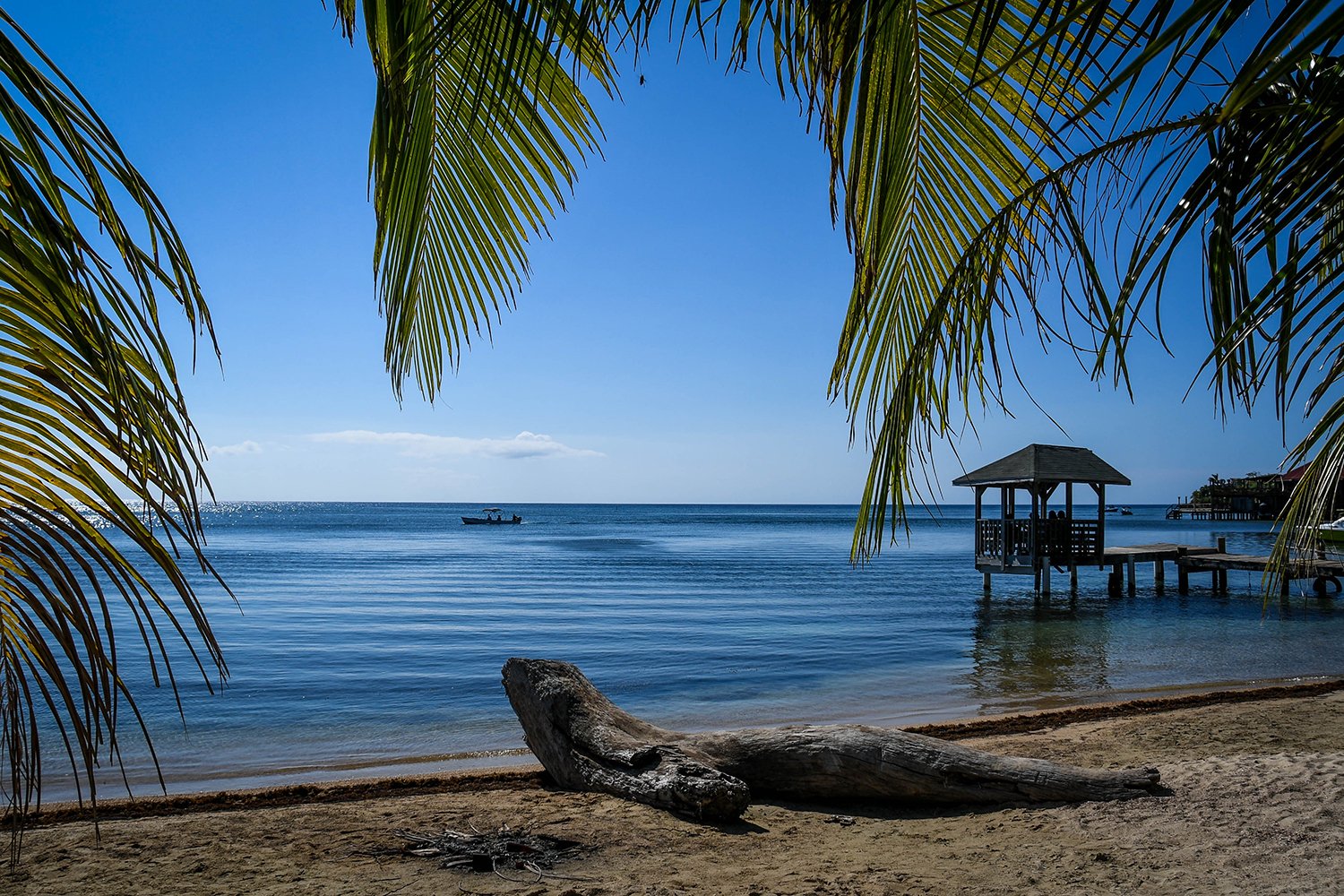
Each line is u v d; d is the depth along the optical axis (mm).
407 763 9273
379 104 2156
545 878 4777
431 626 21500
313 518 146750
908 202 2170
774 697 13008
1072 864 4570
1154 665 15492
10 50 918
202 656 17000
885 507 2166
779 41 1743
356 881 4793
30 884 4781
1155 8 1078
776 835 5512
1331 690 11523
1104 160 2049
